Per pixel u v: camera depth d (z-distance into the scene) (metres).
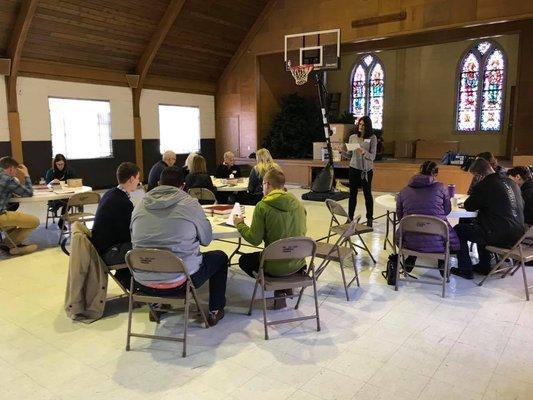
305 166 10.55
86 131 10.06
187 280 2.54
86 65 9.71
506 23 8.99
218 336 2.80
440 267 3.97
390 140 15.00
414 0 8.82
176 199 2.62
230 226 3.19
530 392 2.19
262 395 2.18
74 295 3.00
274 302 3.22
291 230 2.93
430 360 2.50
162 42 10.12
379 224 6.02
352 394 2.18
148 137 11.18
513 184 3.63
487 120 13.43
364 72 15.12
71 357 2.56
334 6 9.88
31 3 7.55
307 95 13.33
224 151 12.76
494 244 3.60
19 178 4.79
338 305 3.28
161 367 2.45
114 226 3.07
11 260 4.49
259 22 11.18
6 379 2.34
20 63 8.62
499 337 2.76
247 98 11.96
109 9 8.71
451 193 4.13
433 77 14.07
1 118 8.60
